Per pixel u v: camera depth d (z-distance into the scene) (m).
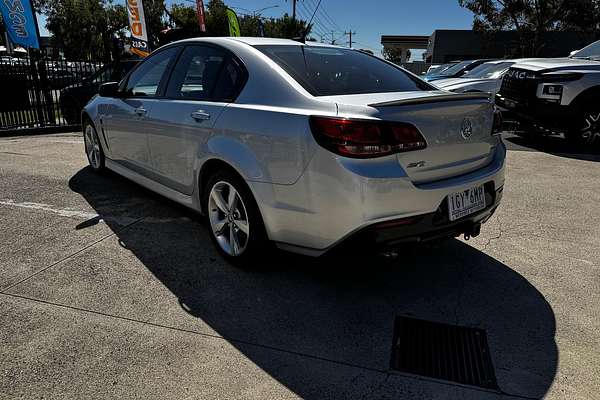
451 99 2.73
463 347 2.45
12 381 2.13
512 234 3.98
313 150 2.54
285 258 3.43
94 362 2.27
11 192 4.84
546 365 2.32
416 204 2.55
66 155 6.74
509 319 2.71
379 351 2.41
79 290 2.92
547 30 26.52
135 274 3.14
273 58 3.12
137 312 2.70
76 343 2.40
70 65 10.88
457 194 2.74
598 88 7.00
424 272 3.27
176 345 2.41
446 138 2.69
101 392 2.07
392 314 2.75
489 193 3.03
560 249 3.69
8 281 3.01
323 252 2.72
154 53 4.24
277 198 2.78
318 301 2.87
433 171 2.67
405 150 2.49
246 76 3.12
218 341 2.46
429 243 2.78
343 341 2.48
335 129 2.46
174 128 3.55
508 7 25.69
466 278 3.20
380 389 2.14
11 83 9.41
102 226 3.96
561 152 7.46
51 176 5.49
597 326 2.65
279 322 2.64
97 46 37.16
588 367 2.30
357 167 2.42
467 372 2.26
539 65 7.56
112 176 5.50
